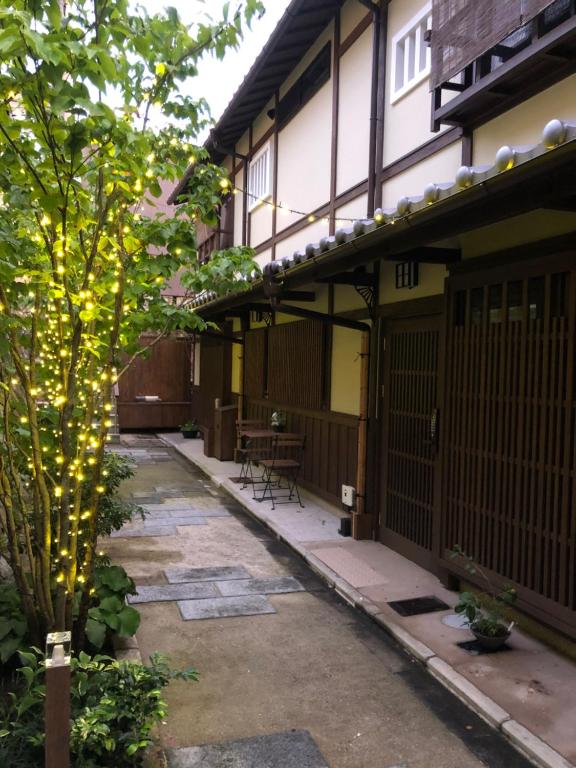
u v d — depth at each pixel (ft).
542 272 14.23
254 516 27.07
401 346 21.39
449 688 12.86
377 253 16.26
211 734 11.11
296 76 31.04
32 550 12.32
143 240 11.16
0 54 7.51
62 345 10.59
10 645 11.85
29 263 10.79
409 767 10.32
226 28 10.77
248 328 39.78
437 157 19.29
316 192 28.94
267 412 36.01
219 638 15.06
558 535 13.66
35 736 8.66
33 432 10.83
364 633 15.53
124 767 9.14
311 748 10.76
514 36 14.87
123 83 9.91
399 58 21.83
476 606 14.52
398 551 21.36
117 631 13.21
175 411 58.70
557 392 13.80
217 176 12.41
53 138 8.77
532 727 11.19
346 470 25.57
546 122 14.53
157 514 27.40
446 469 17.81
